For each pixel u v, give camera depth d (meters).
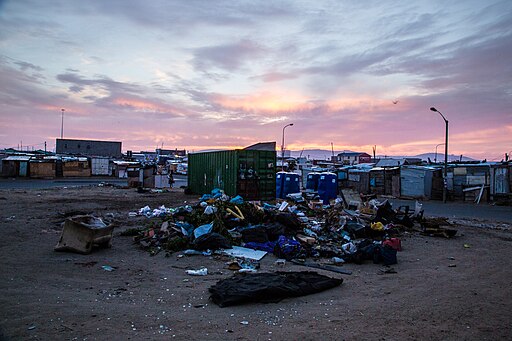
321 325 4.69
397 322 4.86
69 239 8.70
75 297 5.61
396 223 13.77
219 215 10.95
